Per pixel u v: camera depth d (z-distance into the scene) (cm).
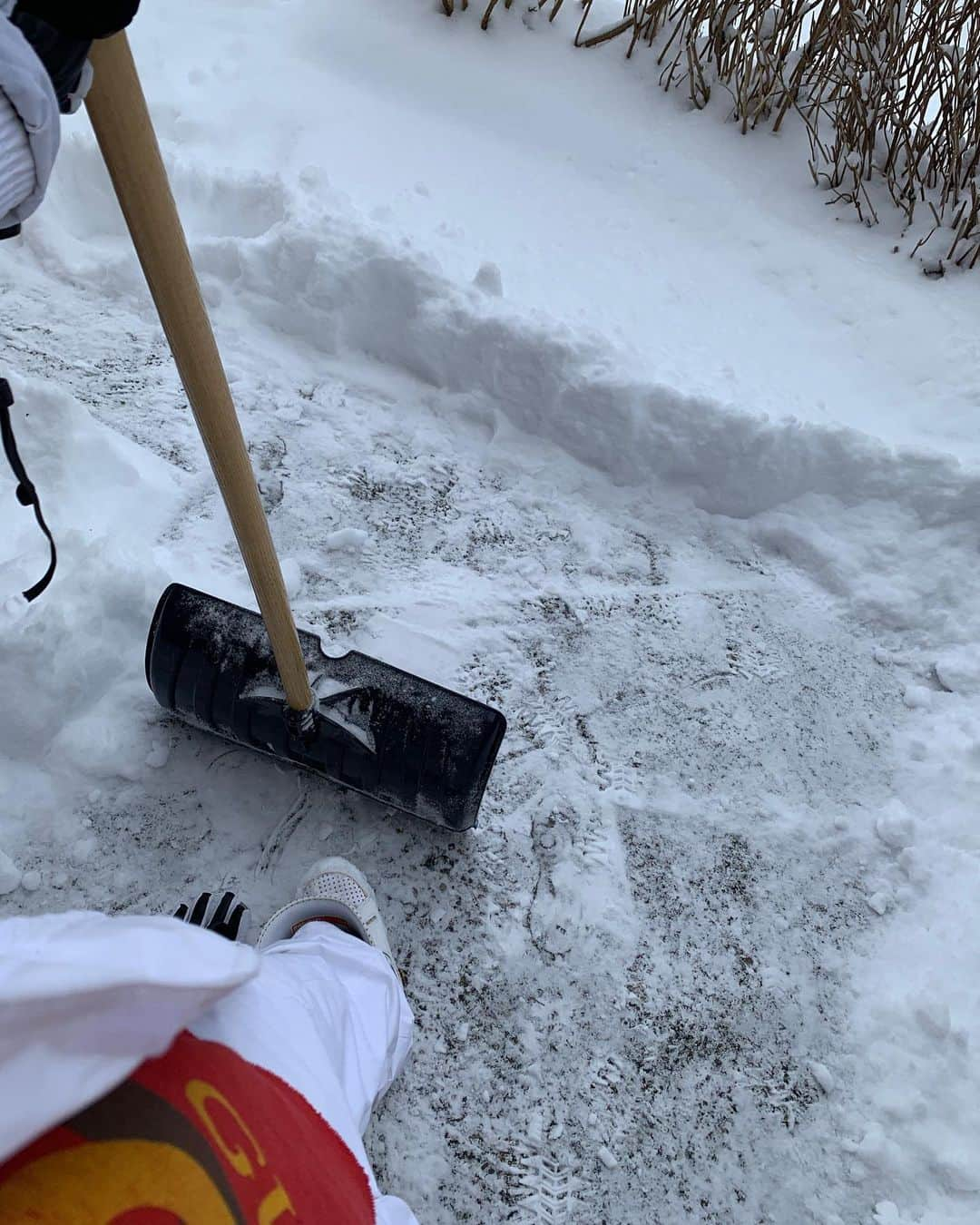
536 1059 155
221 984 60
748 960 167
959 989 162
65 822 169
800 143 284
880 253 263
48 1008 53
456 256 241
